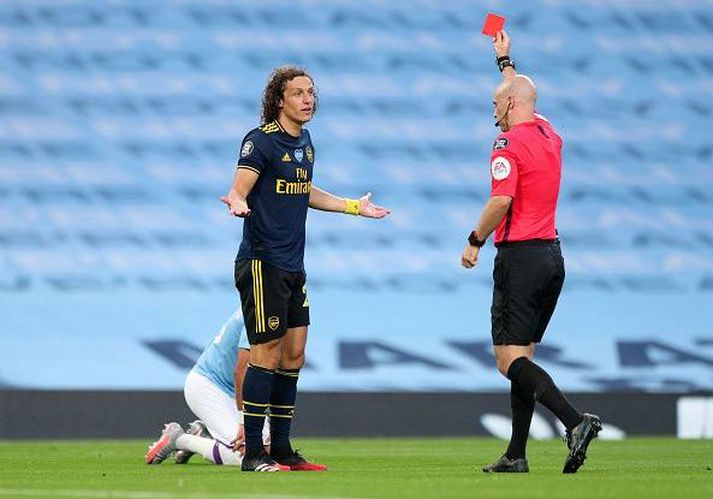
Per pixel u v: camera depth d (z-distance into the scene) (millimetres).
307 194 25906
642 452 36938
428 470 26734
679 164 53312
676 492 20281
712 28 54625
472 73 53000
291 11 53000
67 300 49562
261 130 25453
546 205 24750
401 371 49719
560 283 25031
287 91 25531
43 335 49125
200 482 22672
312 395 48656
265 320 25438
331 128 52000
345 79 52500
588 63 53938
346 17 53125
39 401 47875
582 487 21203
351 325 49938
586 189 52750
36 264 49812
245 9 52875
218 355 29359
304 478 23594
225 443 28984
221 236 50812
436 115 52531
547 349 50625
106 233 50375
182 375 49250
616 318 51406
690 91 54000
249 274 25562
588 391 50250
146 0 52656
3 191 50344
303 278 26109
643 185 52969
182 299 50062
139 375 49094
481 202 52000
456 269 51062
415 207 51562
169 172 51188
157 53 52219
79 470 27562
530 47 53875
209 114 51844
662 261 52312
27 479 24422
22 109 51125
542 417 48469
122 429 48250
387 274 50656
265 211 25438
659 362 51000
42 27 52000
